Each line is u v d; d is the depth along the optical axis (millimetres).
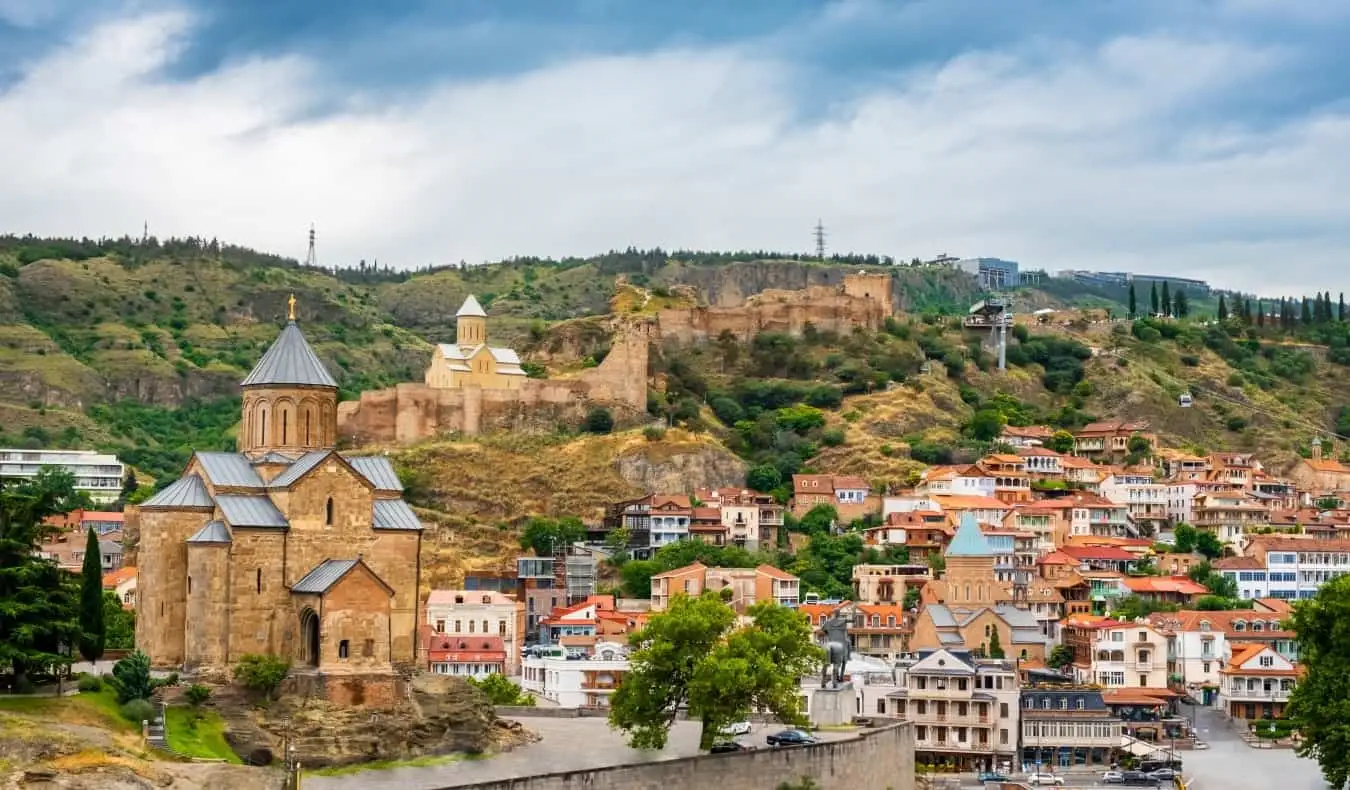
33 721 149250
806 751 176125
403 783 157250
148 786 142375
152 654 173250
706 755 169375
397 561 181625
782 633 194375
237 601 171875
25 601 158875
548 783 155625
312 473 177125
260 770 151750
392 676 171500
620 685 186500
